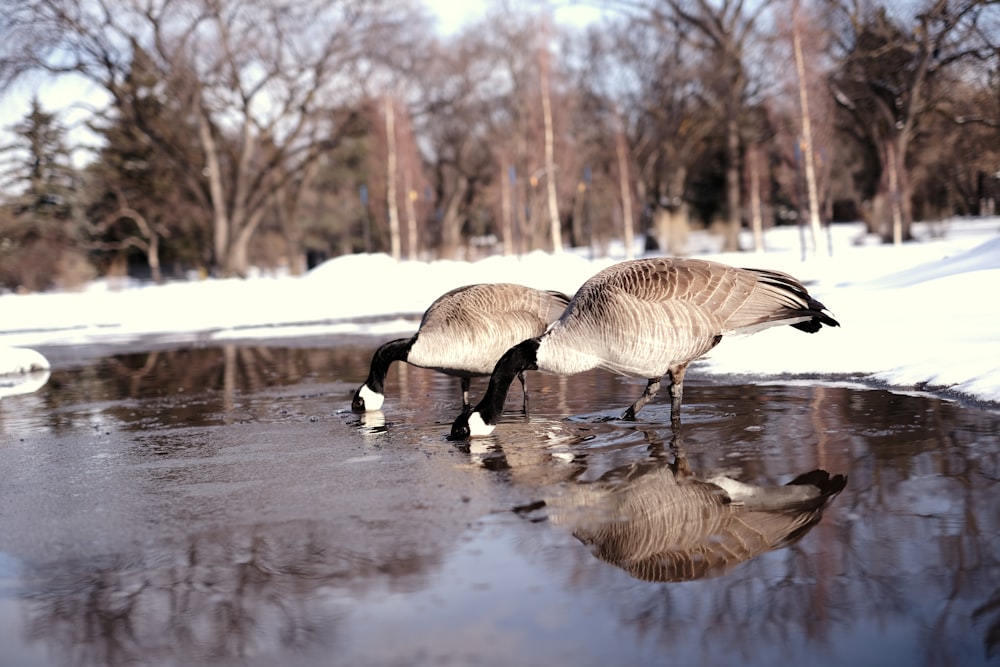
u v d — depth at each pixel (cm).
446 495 530
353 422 809
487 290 825
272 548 448
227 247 4750
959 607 333
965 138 4462
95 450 743
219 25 4203
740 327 661
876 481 510
